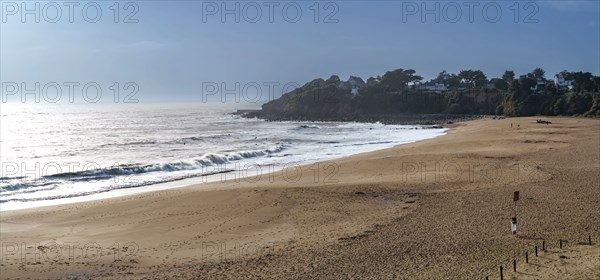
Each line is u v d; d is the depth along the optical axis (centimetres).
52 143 7594
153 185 3997
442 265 1861
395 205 2978
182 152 6397
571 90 16112
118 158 5784
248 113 19238
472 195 3150
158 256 2117
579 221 2416
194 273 1886
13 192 3669
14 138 8375
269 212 2862
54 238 2416
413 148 6200
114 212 2930
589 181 3472
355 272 1836
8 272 1916
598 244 1991
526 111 15025
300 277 1806
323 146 7231
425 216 2670
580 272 1617
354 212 2836
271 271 1886
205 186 3794
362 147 6981
